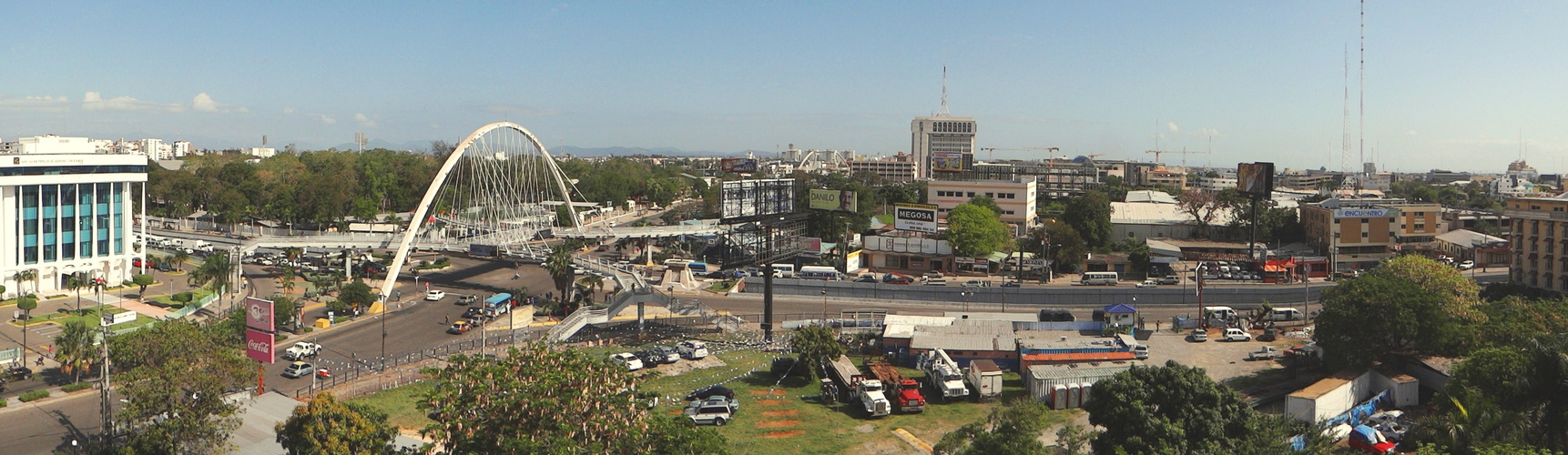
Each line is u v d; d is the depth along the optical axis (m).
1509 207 175.50
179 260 194.00
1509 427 70.75
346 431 71.94
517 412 69.00
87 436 89.69
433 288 186.38
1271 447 71.62
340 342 136.88
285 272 190.25
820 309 165.62
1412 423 92.44
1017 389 113.38
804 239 165.12
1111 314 144.00
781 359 118.94
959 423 98.75
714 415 97.19
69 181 169.75
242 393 95.50
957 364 120.12
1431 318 105.81
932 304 170.88
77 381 108.00
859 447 90.56
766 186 156.88
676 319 156.12
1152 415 73.62
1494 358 80.06
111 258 178.88
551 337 133.12
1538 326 105.06
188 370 78.56
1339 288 113.81
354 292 155.62
